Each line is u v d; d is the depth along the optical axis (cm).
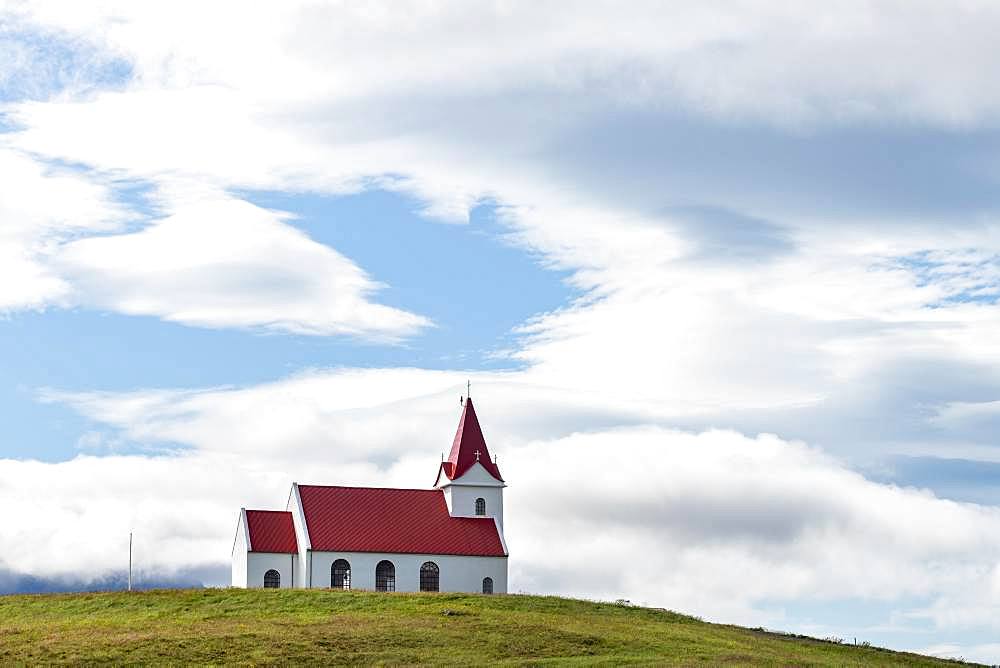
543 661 7562
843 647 9425
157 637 8019
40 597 10112
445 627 8512
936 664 9050
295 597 9706
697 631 9275
